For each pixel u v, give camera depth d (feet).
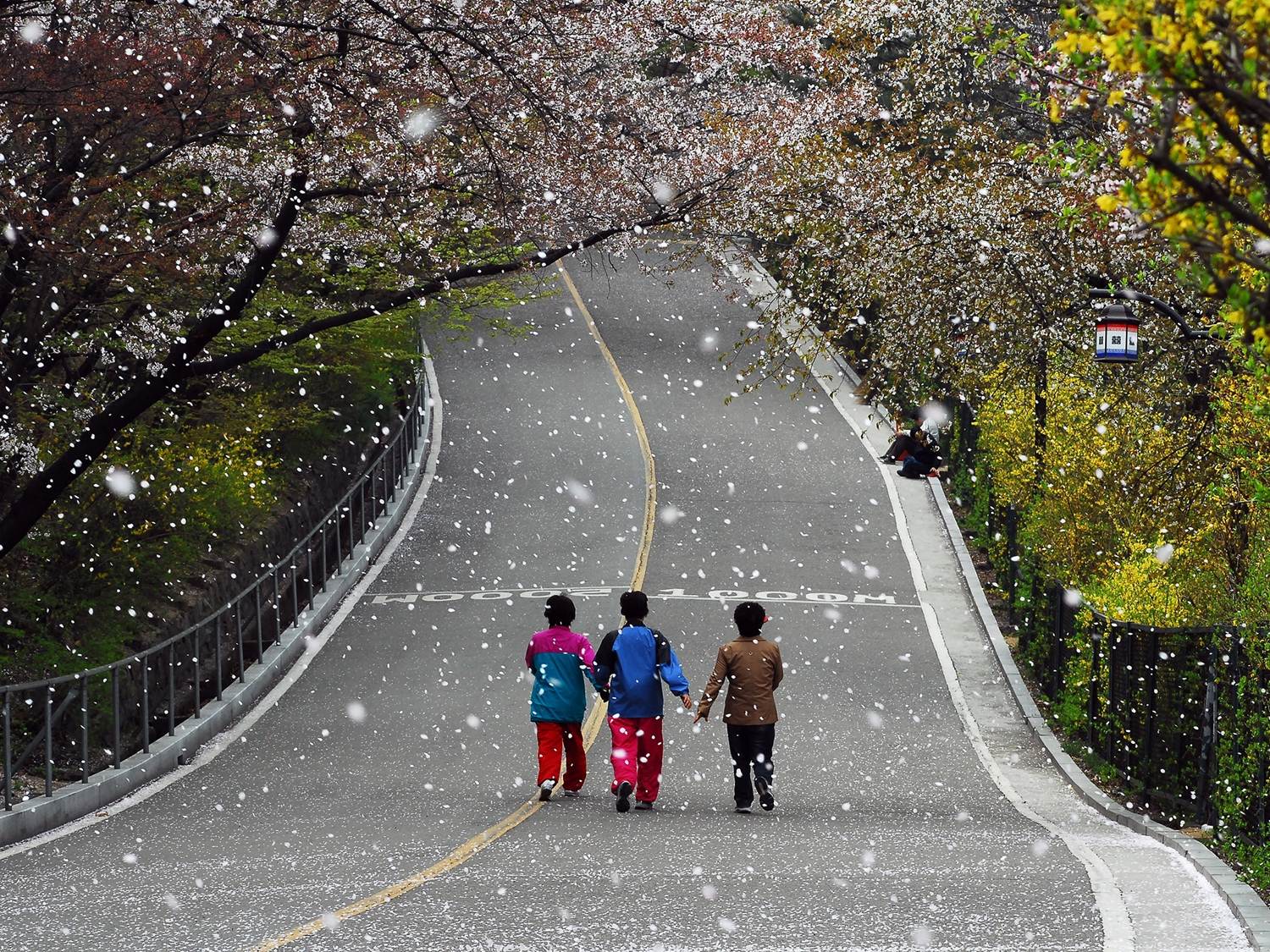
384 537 134.82
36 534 89.51
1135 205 21.31
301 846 57.36
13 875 53.11
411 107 81.10
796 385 193.06
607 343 211.82
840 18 115.34
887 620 112.68
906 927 39.70
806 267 119.44
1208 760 61.16
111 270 75.00
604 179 87.81
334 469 135.64
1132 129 25.16
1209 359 97.30
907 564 128.47
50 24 71.10
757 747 65.16
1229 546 75.31
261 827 62.95
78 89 71.87
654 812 65.62
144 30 74.79
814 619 112.06
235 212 79.41
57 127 76.02
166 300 84.23
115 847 59.21
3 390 77.05
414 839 58.13
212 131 77.15
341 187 80.84
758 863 51.16
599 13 84.07
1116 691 76.23
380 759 79.30
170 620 93.81
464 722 87.51
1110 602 84.38
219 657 90.58
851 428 175.32
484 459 161.17
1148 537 90.38
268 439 124.67
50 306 82.74
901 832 59.62
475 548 132.26
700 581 121.80
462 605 115.65
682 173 90.38
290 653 102.42
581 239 84.58
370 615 113.70
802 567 126.62
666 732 86.12
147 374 79.41
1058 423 111.65
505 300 149.69
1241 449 71.51
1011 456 122.21
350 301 115.44
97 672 71.00
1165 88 20.97
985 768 79.05
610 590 118.83
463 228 92.58
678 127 92.79
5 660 80.43
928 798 70.85
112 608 89.35
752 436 170.91
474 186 87.45
